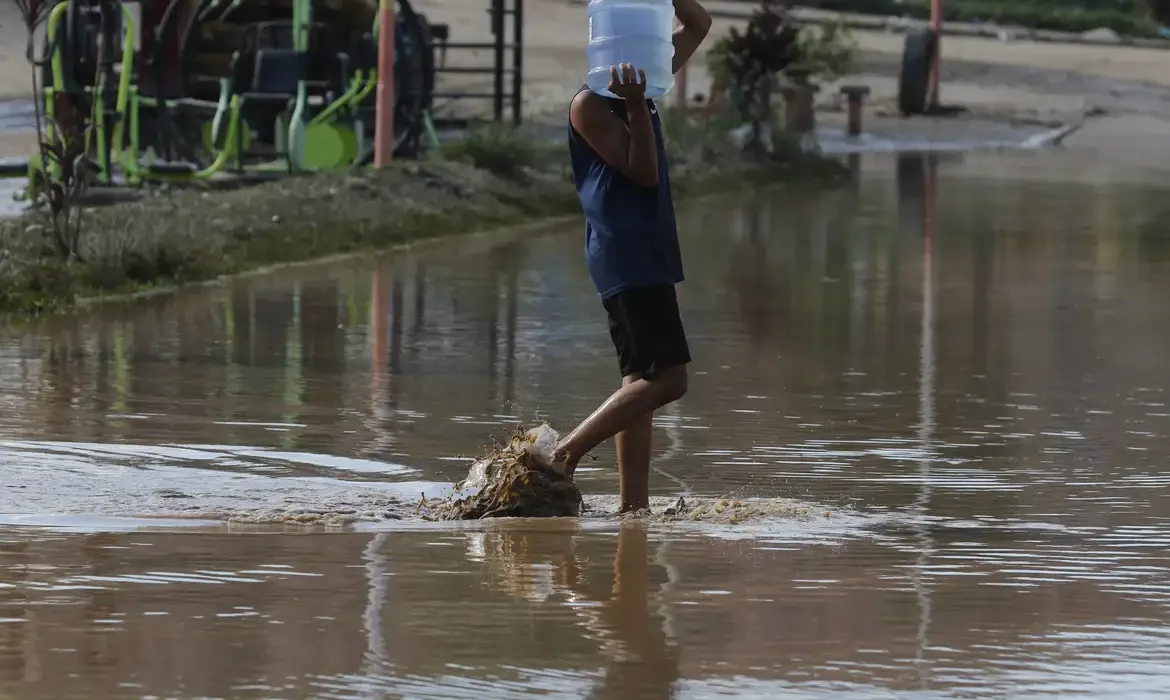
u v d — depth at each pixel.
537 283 44.22
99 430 24.62
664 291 20.11
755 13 87.25
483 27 126.75
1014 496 20.86
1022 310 39.97
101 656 13.74
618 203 20.03
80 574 16.36
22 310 37.34
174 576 16.34
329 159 62.41
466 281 44.44
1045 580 16.55
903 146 102.50
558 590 15.95
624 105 20.28
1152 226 59.78
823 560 17.31
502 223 59.56
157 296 40.59
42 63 58.72
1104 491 21.20
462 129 78.81
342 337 34.66
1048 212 64.88
